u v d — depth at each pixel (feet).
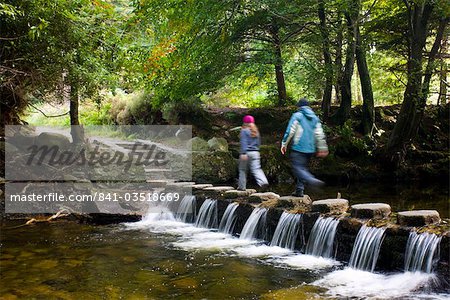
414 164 48.44
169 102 55.11
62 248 23.38
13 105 38.75
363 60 52.60
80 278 18.35
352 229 20.39
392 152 47.83
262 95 73.82
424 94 44.50
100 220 30.58
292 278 18.42
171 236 26.50
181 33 42.24
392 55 56.75
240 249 23.34
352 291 16.72
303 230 22.72
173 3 38.65
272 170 46.47
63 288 17.11
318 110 56.39
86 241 25.00
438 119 55.98
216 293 16.60
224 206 28.35
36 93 35.60
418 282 17.17
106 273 19.08
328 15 52.47
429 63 42.57
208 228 29.09
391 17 49.26
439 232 17.37
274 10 45.50
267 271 19.42
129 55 33.32
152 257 21.71
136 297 16.15
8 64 31.19
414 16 43.78
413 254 17.88
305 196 25.30
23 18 26.81
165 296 16.28
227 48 47.21
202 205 30.07
